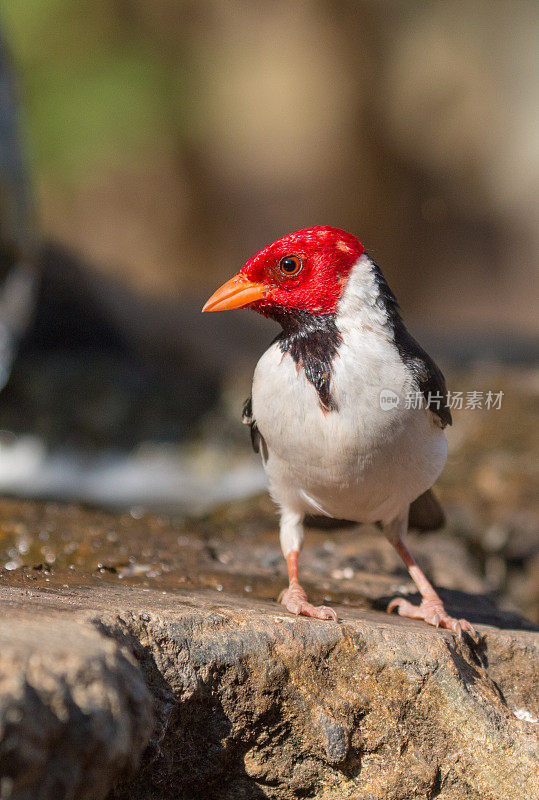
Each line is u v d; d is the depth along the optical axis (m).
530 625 6.75
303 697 4.73
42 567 6.39
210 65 34.50
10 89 13.64
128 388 14.04
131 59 32.66
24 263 14.24
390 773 4.72
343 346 5.30
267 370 5.48
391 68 35.41
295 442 5.40
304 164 35.47
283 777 4.68
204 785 4.59
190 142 34.00
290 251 5.36
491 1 34.53
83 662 3.45
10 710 3.15
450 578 8.34
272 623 4.89
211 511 9.76
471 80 34.62
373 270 5.47
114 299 16.33
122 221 32.62
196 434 13.83
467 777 4.79
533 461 11.34
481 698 5.00
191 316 17.62
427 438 5.45
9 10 30.33
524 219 33.69
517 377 13.25
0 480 12.16
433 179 34.97
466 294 33.12
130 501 11.20
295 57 35.53
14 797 3.19
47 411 13.70
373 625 5.17
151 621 4.54
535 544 10.35
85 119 31.38
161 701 4.40
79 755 3.38
